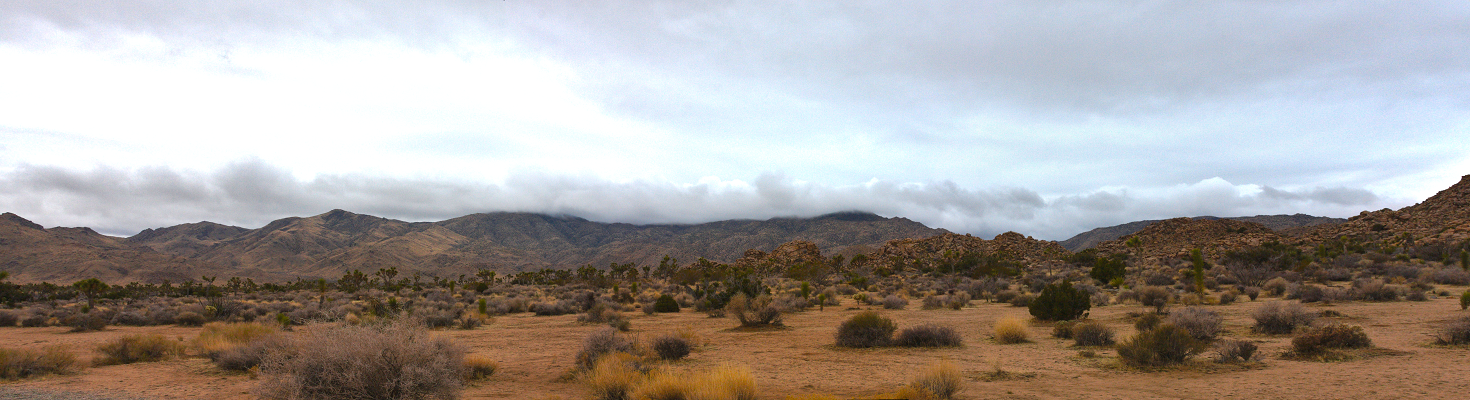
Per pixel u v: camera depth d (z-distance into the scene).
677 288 71.31
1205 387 11.02
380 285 112.50
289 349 9.71
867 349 18.28
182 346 19.36
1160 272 60.94
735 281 47.66
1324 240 98.69
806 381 13.03
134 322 35.47
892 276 93.31
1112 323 23.89
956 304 35.91
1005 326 19.33
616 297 56.53
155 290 94.69
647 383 11.09
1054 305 25.34
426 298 62.19
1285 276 51.00
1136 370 13.03
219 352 16.19
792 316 34.03
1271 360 13.63
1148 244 116.88
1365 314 23.80
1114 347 16.72
